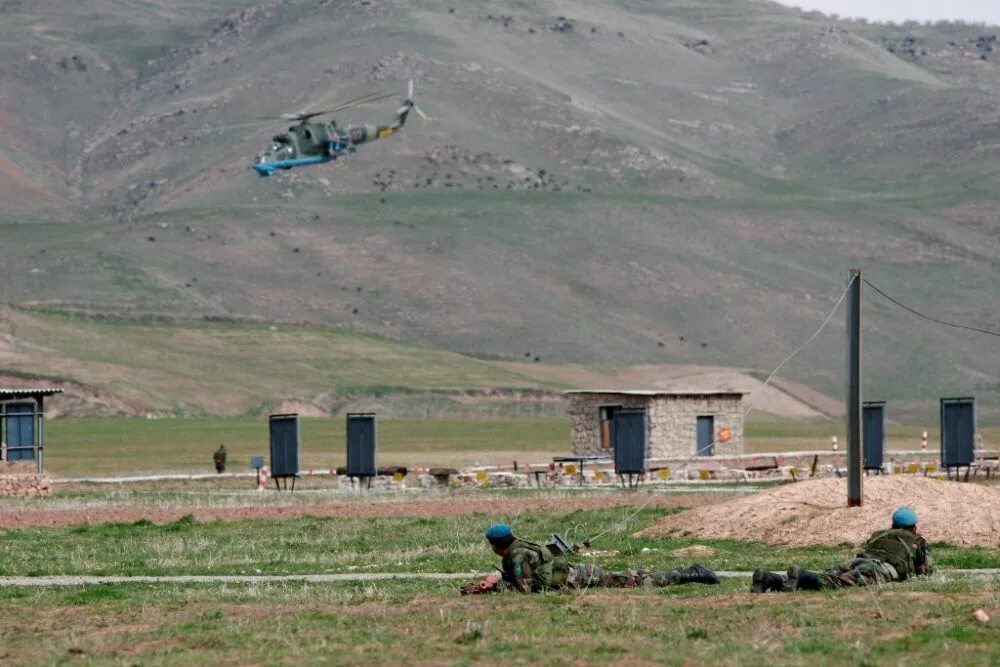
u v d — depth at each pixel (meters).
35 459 114.38
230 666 30.88
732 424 142.62
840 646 30.86
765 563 53.81
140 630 36.59
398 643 32.88
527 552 41.31
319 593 44.28
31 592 47.41
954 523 60.84
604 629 34.06
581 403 148.00
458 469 135.25
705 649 30.94
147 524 81.44
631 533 69.50
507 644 32.25
